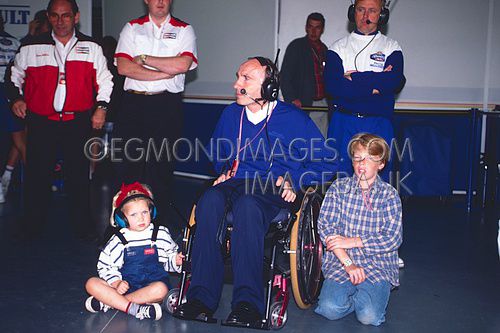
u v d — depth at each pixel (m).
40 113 5.09
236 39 8.02
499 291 4.29
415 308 3.93
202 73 8.32
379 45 4.58
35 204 5.27
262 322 3.31
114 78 7.19
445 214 6.67
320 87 7.30
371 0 4.49
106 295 3.62
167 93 5.10
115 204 3.70
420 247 5.35
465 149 7.71
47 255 4.88
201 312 3.38
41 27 6.10
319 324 3.63
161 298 3.65
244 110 3.82
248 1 7.88
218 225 3.48
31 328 3.50
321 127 7.20
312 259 3.88
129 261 3.69
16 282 4.26
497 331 3.59
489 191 7.05
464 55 7.69
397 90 4.63
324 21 7.48
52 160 5.23
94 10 9.61
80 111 5.13
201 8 8.21
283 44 7.79
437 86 7.75
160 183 5.21
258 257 3.41
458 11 7.62
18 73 5.08
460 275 4.62
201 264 3.45
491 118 6.95
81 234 5.28
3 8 6.79
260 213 3.41
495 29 7.64
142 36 5.05
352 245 3.60
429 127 7.25
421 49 7.69
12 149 6.84
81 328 3.50
